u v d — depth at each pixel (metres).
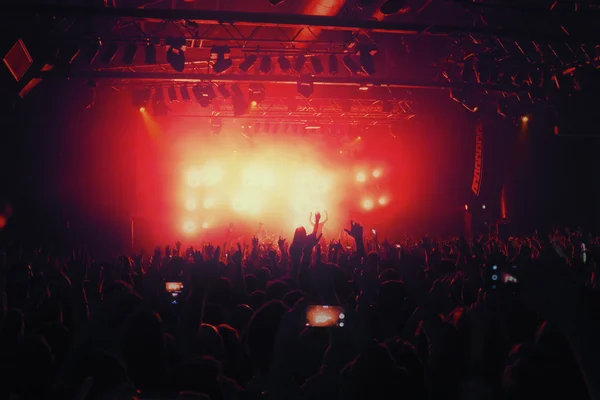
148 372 2.70
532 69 15.23
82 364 2.60
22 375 2.50
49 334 3.20
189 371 2.80
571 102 16.33
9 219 14.34
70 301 4.04
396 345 3.02
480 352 3.04
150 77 14.50
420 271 3.72
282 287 4.54
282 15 11.99
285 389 2.83
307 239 5.46
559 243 8.25
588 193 20.00
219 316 4.34
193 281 3.37
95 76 13.76
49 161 15.05
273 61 18.48
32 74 12.49
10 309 3.03
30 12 10.84
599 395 1.68
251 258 9.00
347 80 15.59
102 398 2.53
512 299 3.12
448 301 3.91
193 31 12.91
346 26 12.23
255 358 3.17
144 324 2.73
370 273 4.00
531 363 2.54
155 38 12.95
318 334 3.17
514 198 20.75
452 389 3.07
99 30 13.15
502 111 17.67
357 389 2.61
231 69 18.48
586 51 14.34
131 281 6.16
